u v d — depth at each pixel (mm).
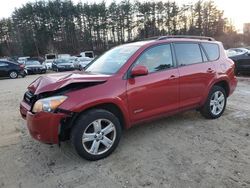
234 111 6199
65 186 3350
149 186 3262
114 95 3939
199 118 5676
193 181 3326
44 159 4059
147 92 4320
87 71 4688
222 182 3283
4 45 71938
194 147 4273
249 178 3354
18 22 70000
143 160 3895
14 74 19594
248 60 12711
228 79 5688
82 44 71562
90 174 3584
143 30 70625
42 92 3703
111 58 4734
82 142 3764
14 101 8367
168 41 4797
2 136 5074
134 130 5062
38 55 68062
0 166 3891
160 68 4578
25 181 3492
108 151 4004
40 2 70500
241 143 4387
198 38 5426
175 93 4734
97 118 3818
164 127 5184
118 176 3506
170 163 3783
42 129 3625
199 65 5152
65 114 3574
